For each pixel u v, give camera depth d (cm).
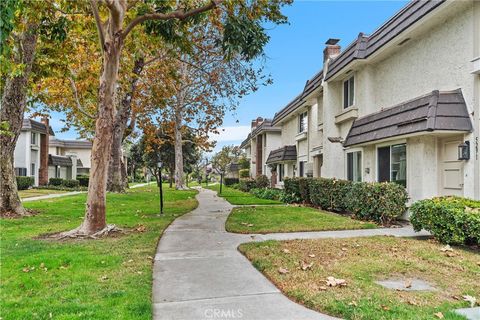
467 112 827
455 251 633
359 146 1254
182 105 2530
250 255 610
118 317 348
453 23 880
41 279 470
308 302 401
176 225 952
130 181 6106
